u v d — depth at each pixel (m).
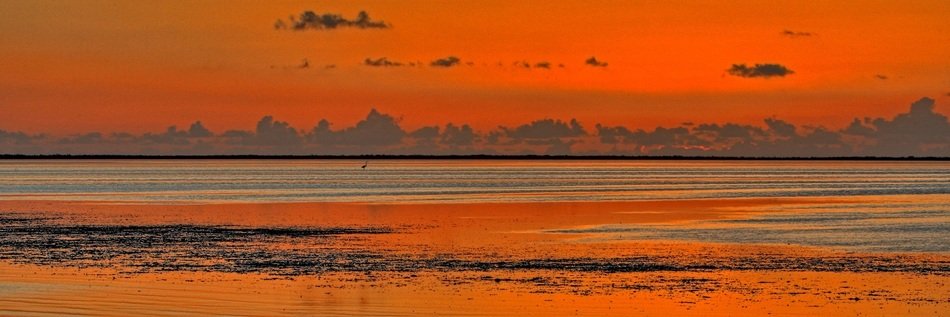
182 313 75.38
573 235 140.25
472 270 99.25
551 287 88.19
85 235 139.50
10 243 126.94
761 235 140.50
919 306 79.19
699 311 77.50
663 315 76.19
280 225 160.25
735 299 82.25
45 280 91.94
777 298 82.75
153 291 85.62
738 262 106.00
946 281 91.69
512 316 75.50
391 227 156.00
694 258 109.75
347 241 130.50
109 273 96.94
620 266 102.31
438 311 77.06
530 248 120.69
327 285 89.31
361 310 77.31
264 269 100.12
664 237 136.88
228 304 79.38
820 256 112.00
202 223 164.62
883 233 144.25
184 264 104.31
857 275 95.56
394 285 89.25
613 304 80.19
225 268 101.00
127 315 74.50
